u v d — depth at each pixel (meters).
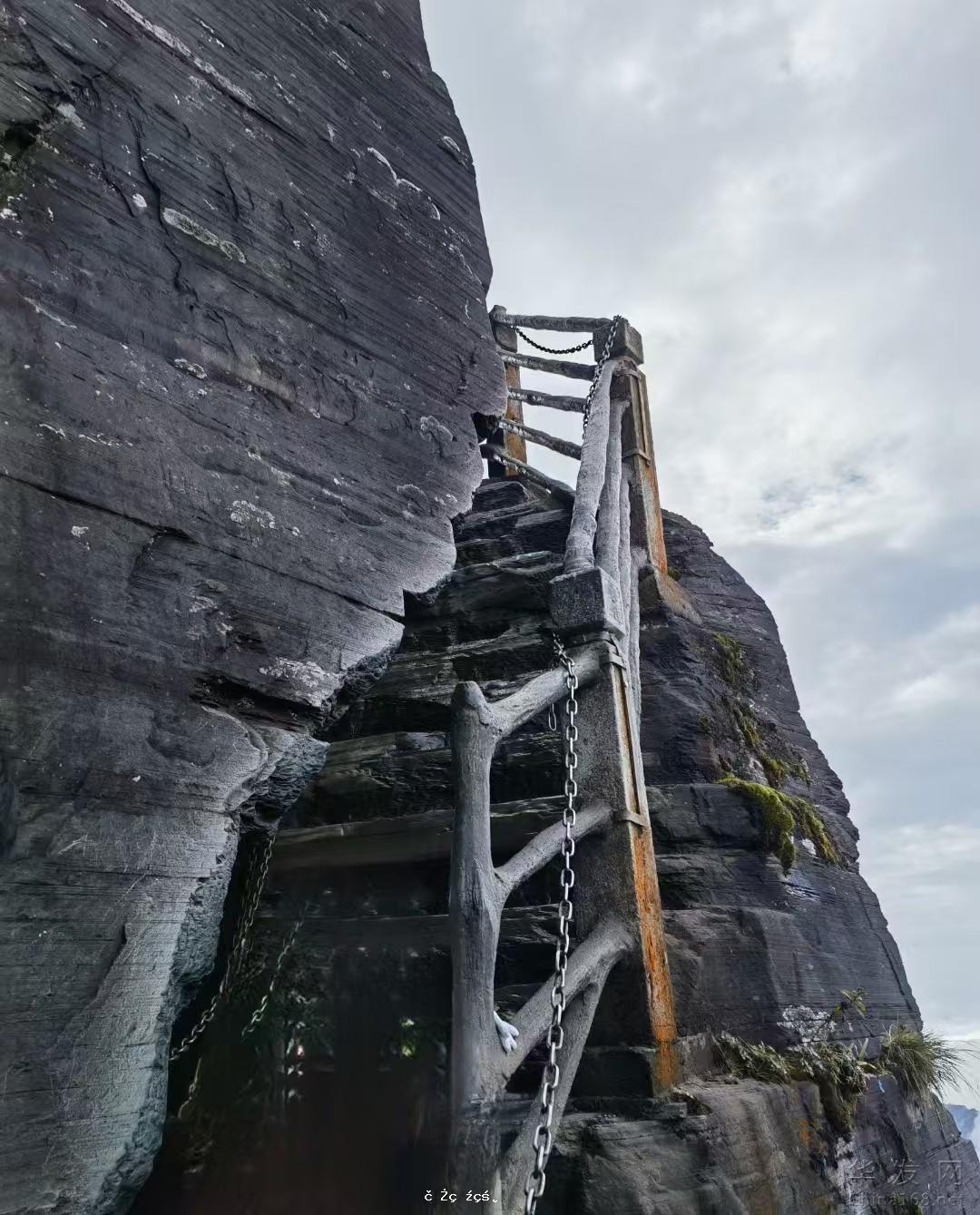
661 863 4.96
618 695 4.21
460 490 3.49
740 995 4.66
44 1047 1.84
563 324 7.54
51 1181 1.79
